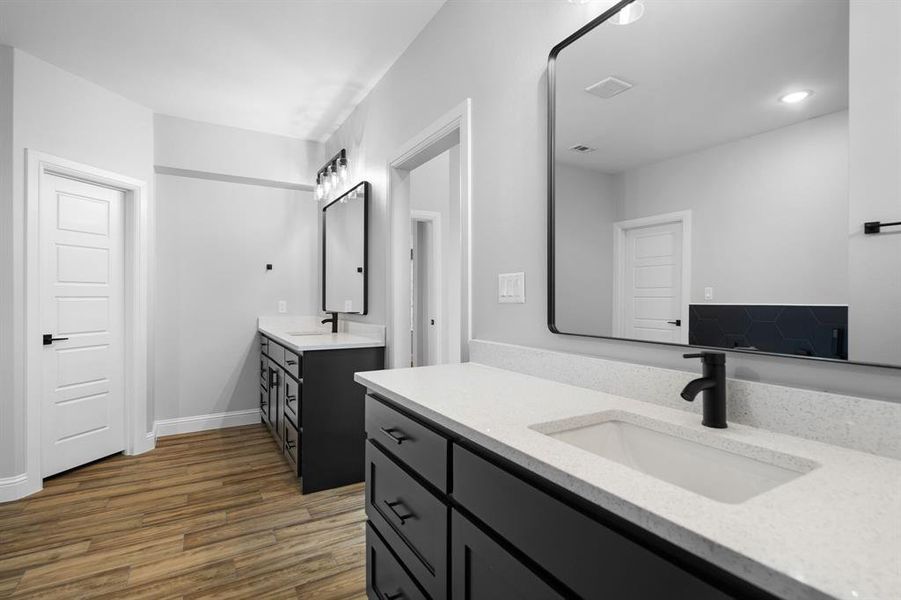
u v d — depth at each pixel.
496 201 1.78
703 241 1.04
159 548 1.96
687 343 1.08
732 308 0.98
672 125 1.11
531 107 1.60
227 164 3.70
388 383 1.42
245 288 3.96
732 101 0.98
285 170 3.93
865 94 0.79
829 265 0.83
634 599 0.59
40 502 2.44
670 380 1.09
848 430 0.80
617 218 1.25
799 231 0.87
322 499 2.46
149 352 3.40
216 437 3.58
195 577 1.76
